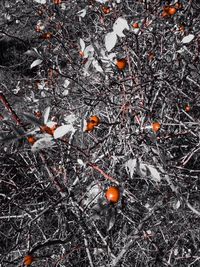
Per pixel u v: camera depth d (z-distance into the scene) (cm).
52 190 50
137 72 44
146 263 46
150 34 50
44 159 43
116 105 40
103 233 49
